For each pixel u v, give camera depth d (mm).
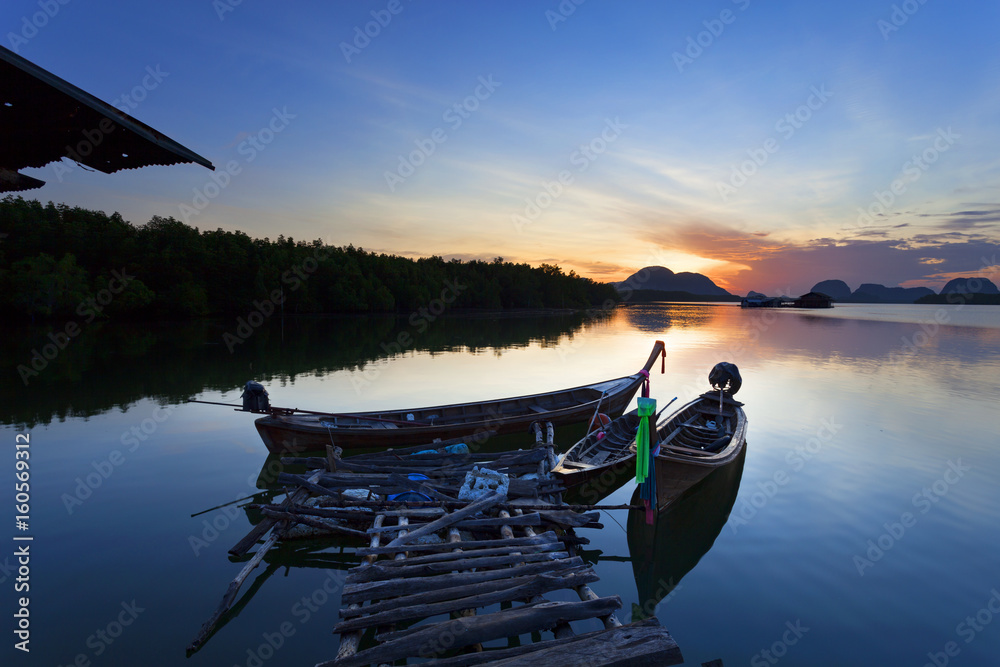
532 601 5586
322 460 9438
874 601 6148
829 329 48875
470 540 7188
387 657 4723
